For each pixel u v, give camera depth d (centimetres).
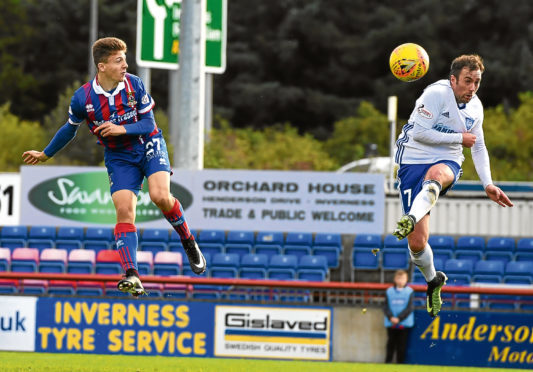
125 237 2389
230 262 5919
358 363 4303
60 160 11556
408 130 2523
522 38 17650
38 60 18225
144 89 2414
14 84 17675
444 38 17938
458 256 6184
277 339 4331
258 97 17262
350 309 4347
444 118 2469
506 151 14000
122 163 2416
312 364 4203
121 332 4359
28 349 4381
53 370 3516
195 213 6406
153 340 4344
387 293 4294
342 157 14562
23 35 18075
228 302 4338
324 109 17425
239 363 4138
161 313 4344
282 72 18075
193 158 6769
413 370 4019
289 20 17612
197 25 6756
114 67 2366
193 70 6756
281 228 6356
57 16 17950
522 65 17025
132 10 17962
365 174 6303
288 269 5847
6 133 13738
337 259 6156
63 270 5859
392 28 17325
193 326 4338
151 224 6412
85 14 17875
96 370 3559
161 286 5631
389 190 7469
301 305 4338
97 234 6425
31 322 4381
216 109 17100
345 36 17888
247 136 13000
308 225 6341
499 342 4241
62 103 12950
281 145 12375
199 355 4334
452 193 7062
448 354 4275
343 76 17762
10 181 6506
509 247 6209
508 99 17350
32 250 5941
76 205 6469
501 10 17588
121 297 4356
